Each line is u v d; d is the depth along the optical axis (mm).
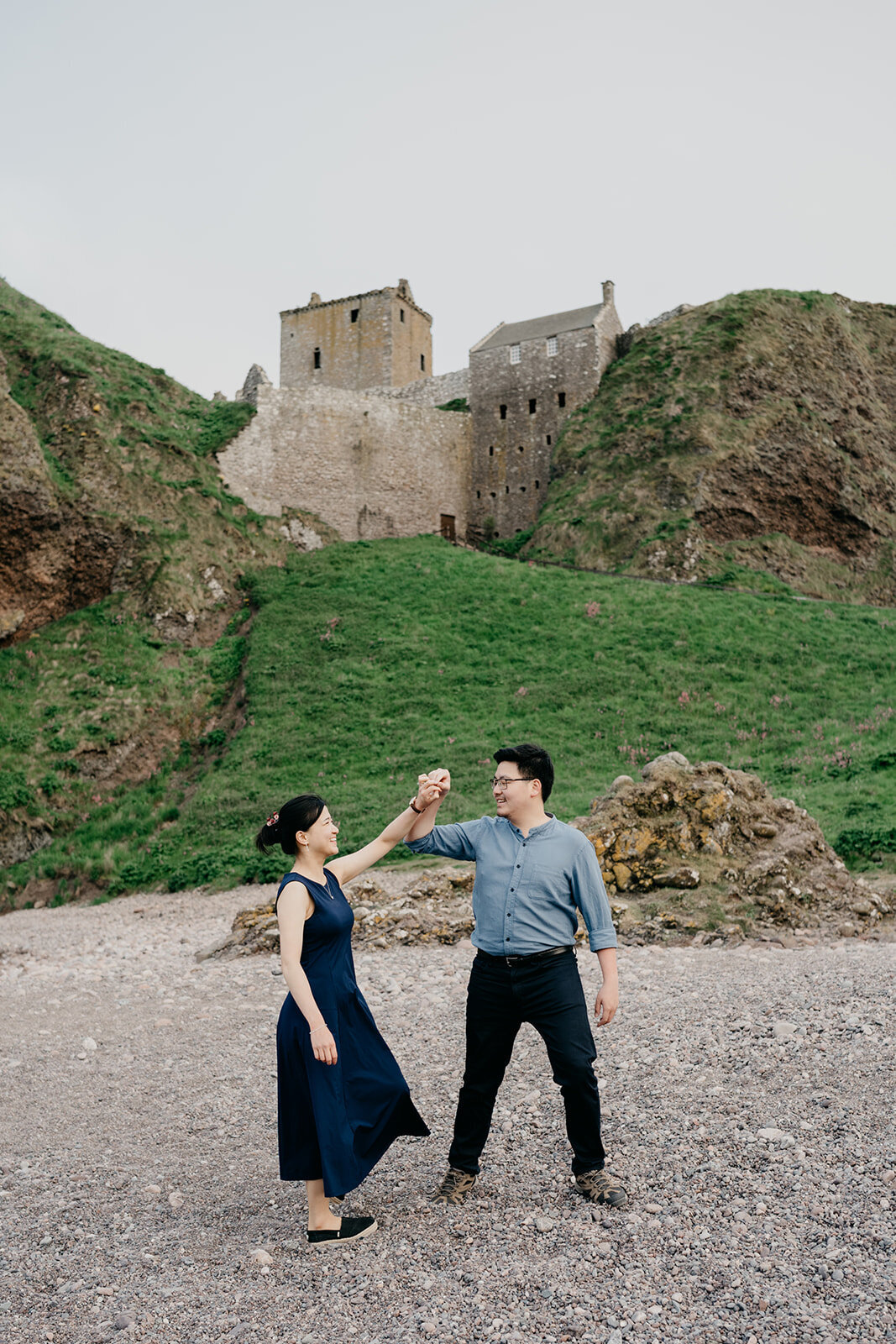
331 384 53469
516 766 4215
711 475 37250
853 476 39781
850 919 9891
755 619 29219
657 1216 3699
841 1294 3021
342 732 24297
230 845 19078
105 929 14547
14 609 28781
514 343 45312
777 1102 4637
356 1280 3482
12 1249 4047
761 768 18938
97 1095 6238
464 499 44344
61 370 34781
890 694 23641
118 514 31469
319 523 38500
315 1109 3721
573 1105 3951
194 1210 4348
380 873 14703
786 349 42000
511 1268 3424
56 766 23672
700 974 7746
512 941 3980
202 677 28359
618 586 32438
